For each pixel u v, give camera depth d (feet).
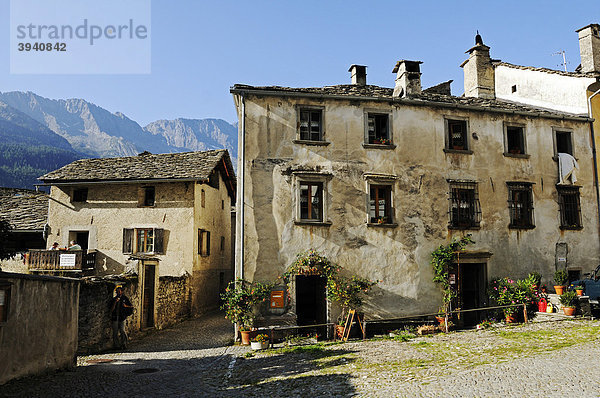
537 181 61.05
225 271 91.61
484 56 73.15
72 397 26.81
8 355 27.53
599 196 63.21
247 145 52.60
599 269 56.80
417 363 33.53
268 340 45.19
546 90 68.33
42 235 75.46
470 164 58.70
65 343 34.55
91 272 70.49
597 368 28.30
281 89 54.60
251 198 51.75
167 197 71.26
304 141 53.52
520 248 58.75
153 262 54.65
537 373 27.84
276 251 51.19
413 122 57.52
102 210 72.79
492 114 60.80
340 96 54.65
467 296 58.39
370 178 54.44
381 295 52.85
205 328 58.18
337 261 52.37
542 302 54.19
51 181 72.84
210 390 29.45
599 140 64.80
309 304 57.57
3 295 26.86
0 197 87.51
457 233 56.75
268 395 27.73
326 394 26.78
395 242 54.39
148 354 41.96
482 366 30.73
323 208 53.06
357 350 40.98
